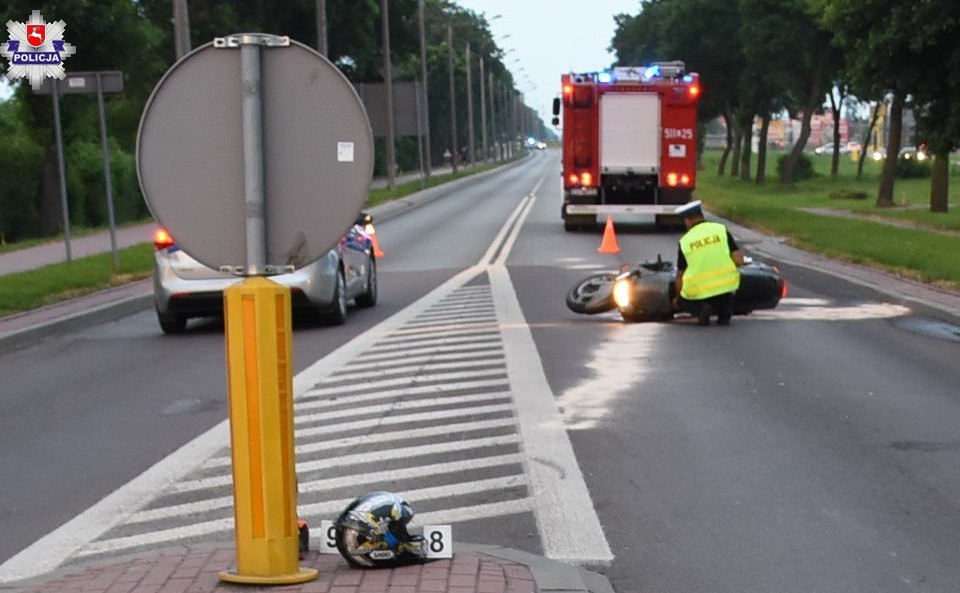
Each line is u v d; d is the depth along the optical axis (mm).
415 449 9789
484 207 56875
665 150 36969
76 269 25266
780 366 13445
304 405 11781
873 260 24531
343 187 5945
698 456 9391
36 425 11445
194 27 64625
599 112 37000
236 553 6094
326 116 5938
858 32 36500
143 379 13938
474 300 20875
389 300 21688
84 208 44281
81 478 9297
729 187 82062
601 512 7934
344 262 18562
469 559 6559
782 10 71312
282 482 5965
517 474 8906
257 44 5887
